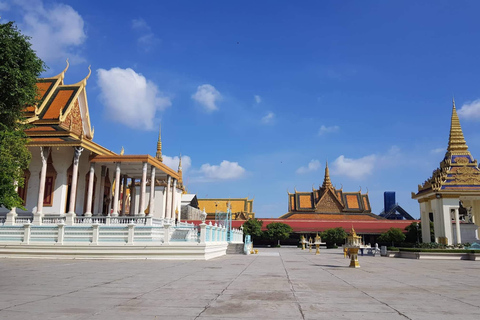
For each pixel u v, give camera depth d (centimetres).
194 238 3014
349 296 1108
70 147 3731
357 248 2381
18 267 2025
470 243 4566
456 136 4866
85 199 3966
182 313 843
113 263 2369
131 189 4631
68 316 805
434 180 4709
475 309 923
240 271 1881
